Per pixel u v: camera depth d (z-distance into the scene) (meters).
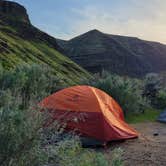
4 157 5.06
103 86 22.25
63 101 12.81
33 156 5.27
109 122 12.89
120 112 14.99
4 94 5.80
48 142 5.77
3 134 5.05
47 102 12.75
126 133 13.49
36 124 5.34
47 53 145.62
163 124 19.75
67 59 152.88
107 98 14.41
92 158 6.35
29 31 157.12
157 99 27.50
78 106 12.64
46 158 5.41
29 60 107.25
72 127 12.11
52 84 25.33
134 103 21.94
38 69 25.27
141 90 25.91
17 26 155.25
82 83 26.80
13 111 5.30
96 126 12.48
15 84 18.67
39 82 22.27
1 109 5.24
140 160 10.51
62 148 6.00
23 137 5.18
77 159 6.22
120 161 6.21
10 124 5.12
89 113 12.53
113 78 24.52
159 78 31.62
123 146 12.46
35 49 133.38
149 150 11.87
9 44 111.56
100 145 12.26
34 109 5.56
